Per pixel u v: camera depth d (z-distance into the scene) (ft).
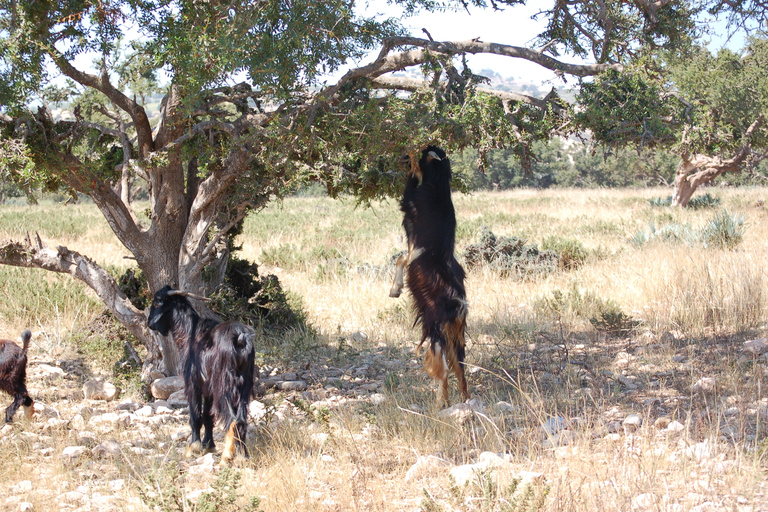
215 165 24.07
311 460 16.53
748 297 30.94
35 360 29.55
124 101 24.22
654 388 22.08
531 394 21.30
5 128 22.97
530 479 13.44
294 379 27.30
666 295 33.83
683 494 12.67
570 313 35.01
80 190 24.39
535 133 20.98
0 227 70.18
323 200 125.90
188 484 15.28
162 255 25.96
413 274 21.34
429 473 15.40
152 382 25.72
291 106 20.58
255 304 34.40
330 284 47.50
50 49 19.63
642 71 20.61
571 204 104.78
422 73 21.12
